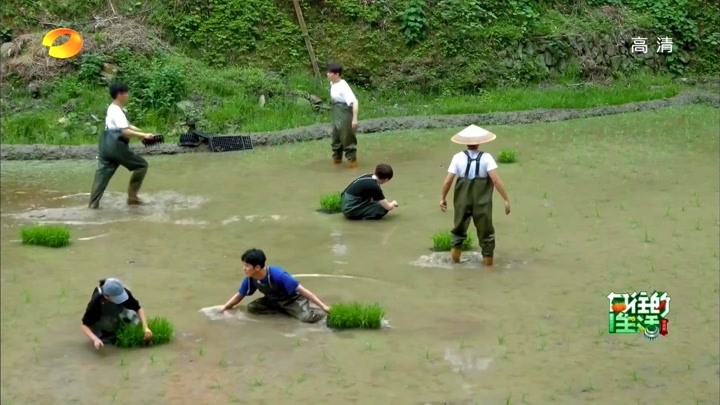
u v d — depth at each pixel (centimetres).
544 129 2200
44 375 810
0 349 866
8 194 1515
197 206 1438
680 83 2872
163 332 884
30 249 1187
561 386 791
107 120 1391
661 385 794
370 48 2562
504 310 976
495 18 2736
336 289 1040
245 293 955
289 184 1600
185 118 2094
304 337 900
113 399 762
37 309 973
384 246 1216
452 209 1417
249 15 2481
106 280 866
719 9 3102
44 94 2159
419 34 2606
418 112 2366
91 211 1397
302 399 762
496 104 2414
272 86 2305
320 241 1241
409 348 873
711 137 2061
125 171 1711
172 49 2381
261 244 1227
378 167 1341
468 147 1094
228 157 1855
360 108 2362
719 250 1185
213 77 2277
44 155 1833
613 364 838
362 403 754
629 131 2152
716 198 1473
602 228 1296
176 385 790
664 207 1416
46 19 2373
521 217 1361
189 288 1044
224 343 882
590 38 2819
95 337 866
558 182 1605
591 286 1049
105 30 2342
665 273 1094
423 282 1066
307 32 2528
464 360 844
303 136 2039
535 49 2731
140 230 1294
